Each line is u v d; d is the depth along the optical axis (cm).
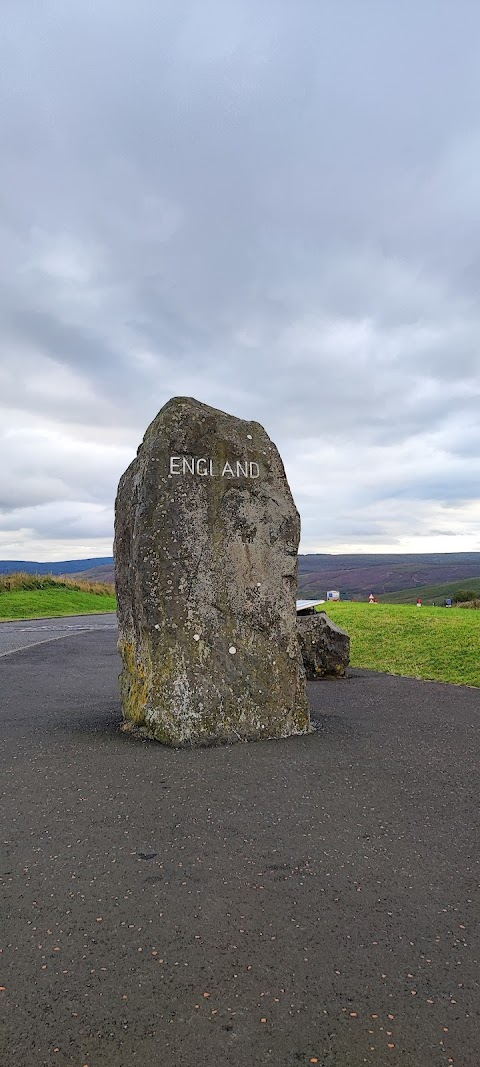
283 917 356
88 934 340
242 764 622
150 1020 278
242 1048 263
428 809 517
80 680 1179
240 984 300
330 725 787
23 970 310
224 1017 279
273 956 321
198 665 707
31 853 435
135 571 743
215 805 518
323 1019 279
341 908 367
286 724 731
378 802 530
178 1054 260
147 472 731
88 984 300
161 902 371
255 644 735
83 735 734
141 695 743
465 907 370
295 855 432
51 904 370
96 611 3503
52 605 3553
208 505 742
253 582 746
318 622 1175
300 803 524
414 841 457
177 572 720
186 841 452
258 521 759
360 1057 259
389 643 1497
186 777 585
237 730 705
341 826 480
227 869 412
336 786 565
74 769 609
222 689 707
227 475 754
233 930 343
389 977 306
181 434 745
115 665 1388
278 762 629
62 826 479
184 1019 278
